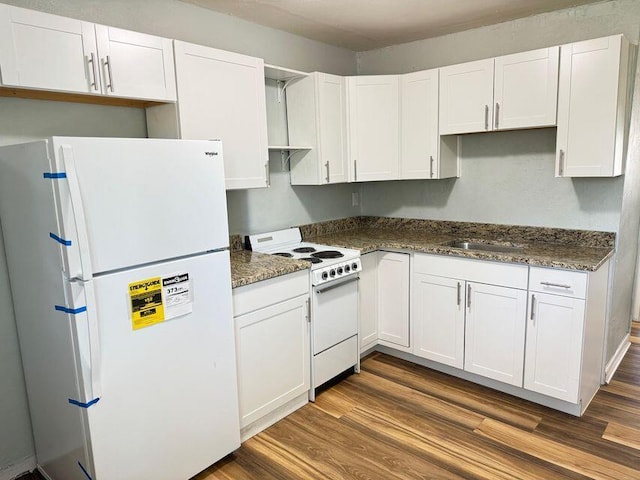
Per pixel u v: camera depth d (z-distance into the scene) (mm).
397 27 3146
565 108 2561
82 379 1614
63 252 1546
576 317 2373
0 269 1994
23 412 2141
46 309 1749
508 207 3201
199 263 1954
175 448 1946
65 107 2129
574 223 2916
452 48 3334
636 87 2707
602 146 2463
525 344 2596
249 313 2283
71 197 1494
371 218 4016
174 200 1837
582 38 2756
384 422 2518
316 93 3094
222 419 2145
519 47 3016
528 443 2285
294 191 3426
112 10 2262
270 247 3143
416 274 3062
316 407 2695
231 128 2490
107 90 1936
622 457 2154
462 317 2857
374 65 3811
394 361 3311
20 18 1657
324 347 2785
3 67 1624
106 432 1690
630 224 3055
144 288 1753
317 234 3627
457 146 3385
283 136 3309
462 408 2639
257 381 2375
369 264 3205
